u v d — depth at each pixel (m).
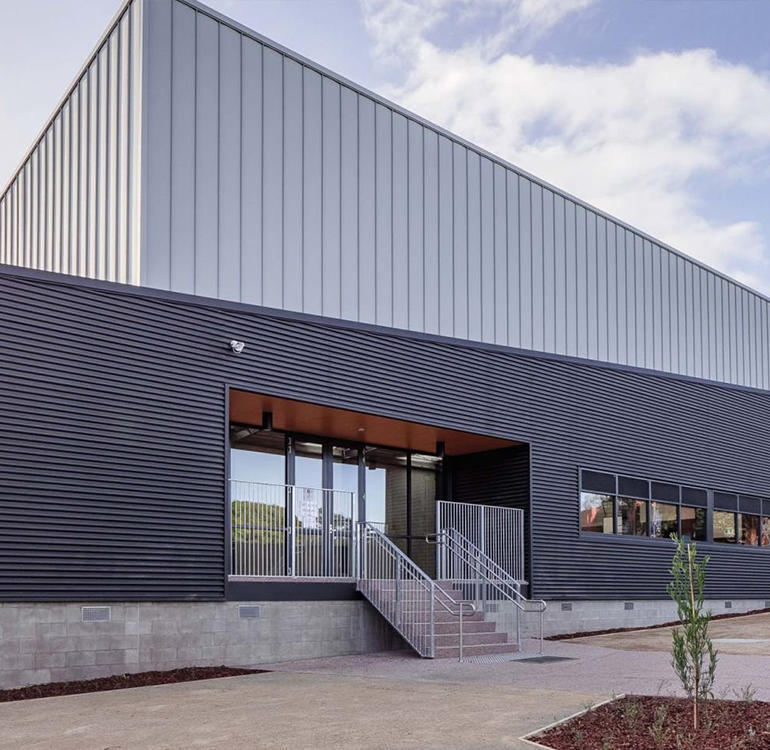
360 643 15.23
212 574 13.59
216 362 14.17
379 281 17.86
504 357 18.91
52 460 12.17
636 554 21.11
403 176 18.69
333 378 15.75
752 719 8.18
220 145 15.73
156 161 14.83
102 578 12.43
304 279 16.59
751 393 25.70
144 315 13.41
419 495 19.80
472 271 19.73
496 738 7.72
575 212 22.48
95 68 16.72
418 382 17.16
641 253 24.25
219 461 13.96
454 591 16.89
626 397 21.64
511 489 19.31
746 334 27.64
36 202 19.69
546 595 18.91
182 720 8.93
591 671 12.40
